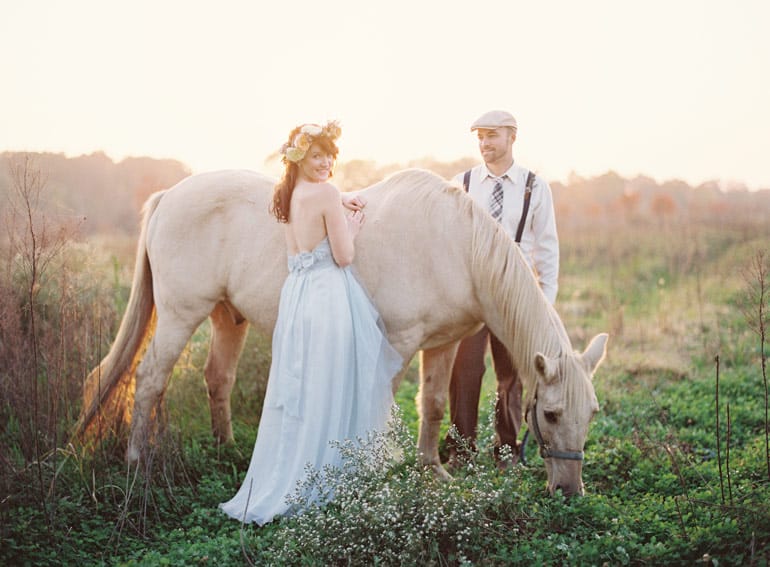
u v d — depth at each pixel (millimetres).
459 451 4273
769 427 4703
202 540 3223
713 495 3408
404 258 3758
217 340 4438
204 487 3758
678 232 15102
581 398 3389
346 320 3553
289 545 2947
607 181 24359
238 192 4051
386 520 2885
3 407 3746
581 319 8766
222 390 4438
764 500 3127
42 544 3055
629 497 3691
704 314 8336
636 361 6602
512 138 4309
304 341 3549
